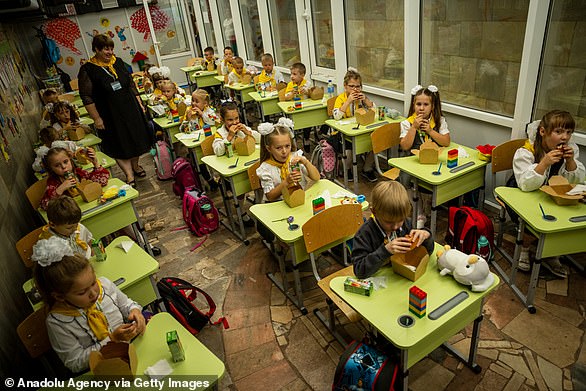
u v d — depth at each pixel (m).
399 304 1.49
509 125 2.85
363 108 3.65
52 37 7.81
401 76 4.00
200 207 3.29
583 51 2.42
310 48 5.26
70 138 4.06
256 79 5.62
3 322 1.79
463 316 1.59
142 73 7.36
